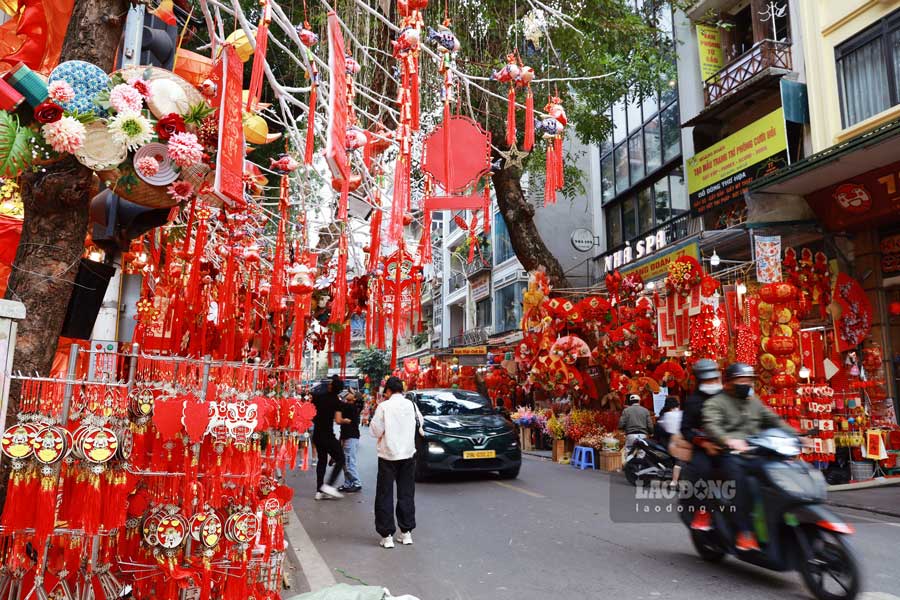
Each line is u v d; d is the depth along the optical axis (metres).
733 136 14.47
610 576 5.09
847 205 10.90
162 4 5.02
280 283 6.52
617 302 13.21
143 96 3.55
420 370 31.48
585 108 13.07
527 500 8.91
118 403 3.33
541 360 13.72
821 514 4.29
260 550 4.02
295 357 5.72
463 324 40.50
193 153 3.54
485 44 9.62
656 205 18.77
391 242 4.65
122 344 4.58
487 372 22.80
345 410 9.94
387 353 41.03
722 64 16.16
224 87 3.44
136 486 3.72
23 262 3.29
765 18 14.45
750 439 4.86
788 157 12.91
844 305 10.80
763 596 4.51
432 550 6.05
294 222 8.56
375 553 5.94
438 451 10.49
